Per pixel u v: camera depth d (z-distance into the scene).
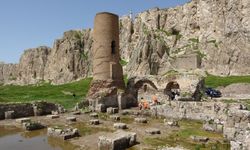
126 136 17.44
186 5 117.75
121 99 35.69
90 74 142.00
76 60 149.00
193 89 33.91
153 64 102.00
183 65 95.00
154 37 109.62
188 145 17.44
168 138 19.44
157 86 37.28
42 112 31.45
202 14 106.62
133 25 136.38
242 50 87.00
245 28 88.88
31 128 23.22
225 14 96.94
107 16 38.06
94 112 33.00
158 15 126.81
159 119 28.31
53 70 159.88
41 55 183.75
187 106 27.36
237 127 17.97
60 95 60.09
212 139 18.62
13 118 28.69
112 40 38.34
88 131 22.23
